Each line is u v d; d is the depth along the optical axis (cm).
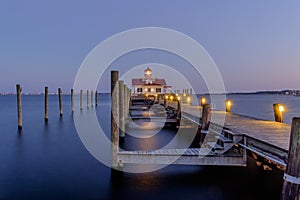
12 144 1441
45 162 1061
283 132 809
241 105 5209
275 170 776
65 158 1120
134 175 838
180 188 748
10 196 732
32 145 1413
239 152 795
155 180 799
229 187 749
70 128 2055
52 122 2417
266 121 1112
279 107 1099
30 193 750
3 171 947
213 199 682
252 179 794
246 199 686
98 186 782
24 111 3681
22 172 934
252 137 720
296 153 416
